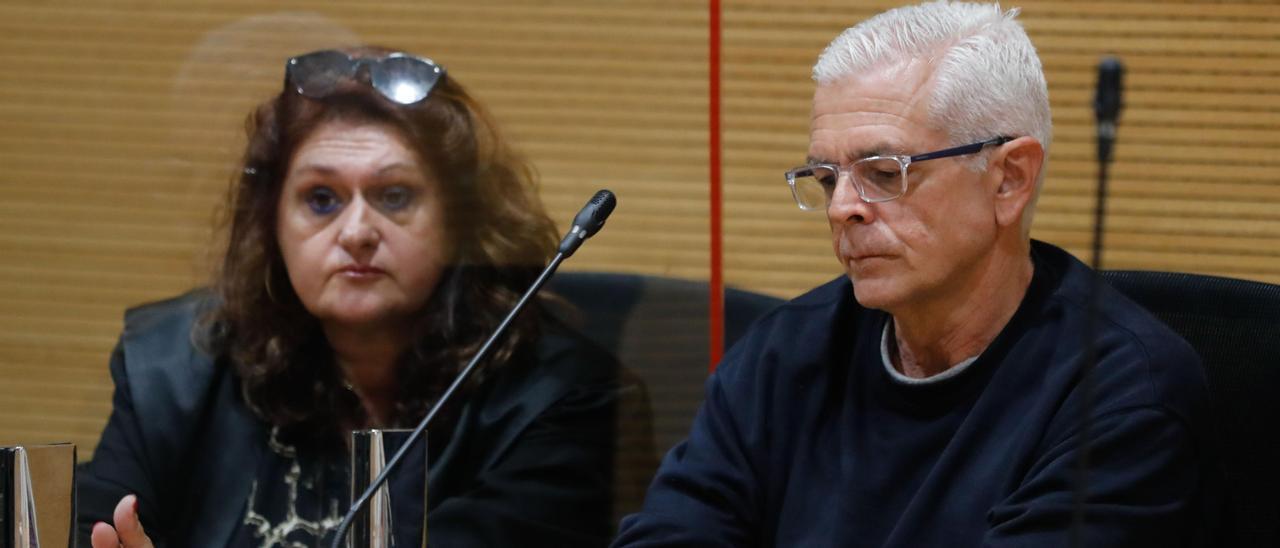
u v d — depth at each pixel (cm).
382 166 383
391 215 381
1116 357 278
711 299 492
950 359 296
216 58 635
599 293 485
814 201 294
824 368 311
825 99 289
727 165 640
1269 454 305
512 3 657
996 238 288
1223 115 559
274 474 370
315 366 377
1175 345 282
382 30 656
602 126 650
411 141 385
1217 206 555
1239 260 554
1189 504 272
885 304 287
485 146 397
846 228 287
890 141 280
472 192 391
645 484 397
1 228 693
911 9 291
